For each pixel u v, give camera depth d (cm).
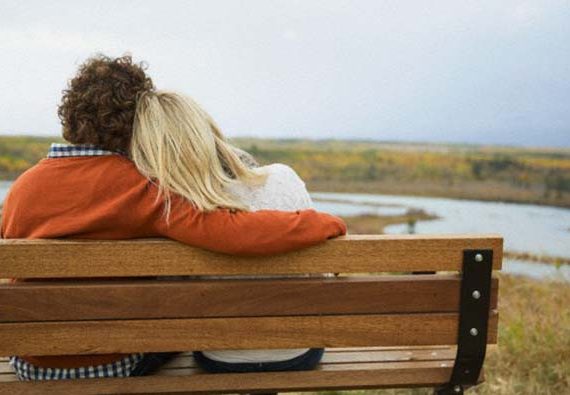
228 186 219
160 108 218
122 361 227
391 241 213
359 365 235
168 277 220
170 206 208
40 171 217
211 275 212
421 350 249
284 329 215
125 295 209
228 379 225
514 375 368
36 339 209
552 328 396
